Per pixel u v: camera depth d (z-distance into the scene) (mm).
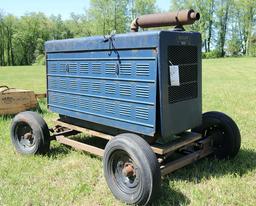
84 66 4965
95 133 5062
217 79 20016
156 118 4121
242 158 5125
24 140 5555
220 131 5016
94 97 4887
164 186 4254
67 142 5328
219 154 5031
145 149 3725
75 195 4125
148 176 3658
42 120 5320
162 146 4289
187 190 4172
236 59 48969
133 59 4230
